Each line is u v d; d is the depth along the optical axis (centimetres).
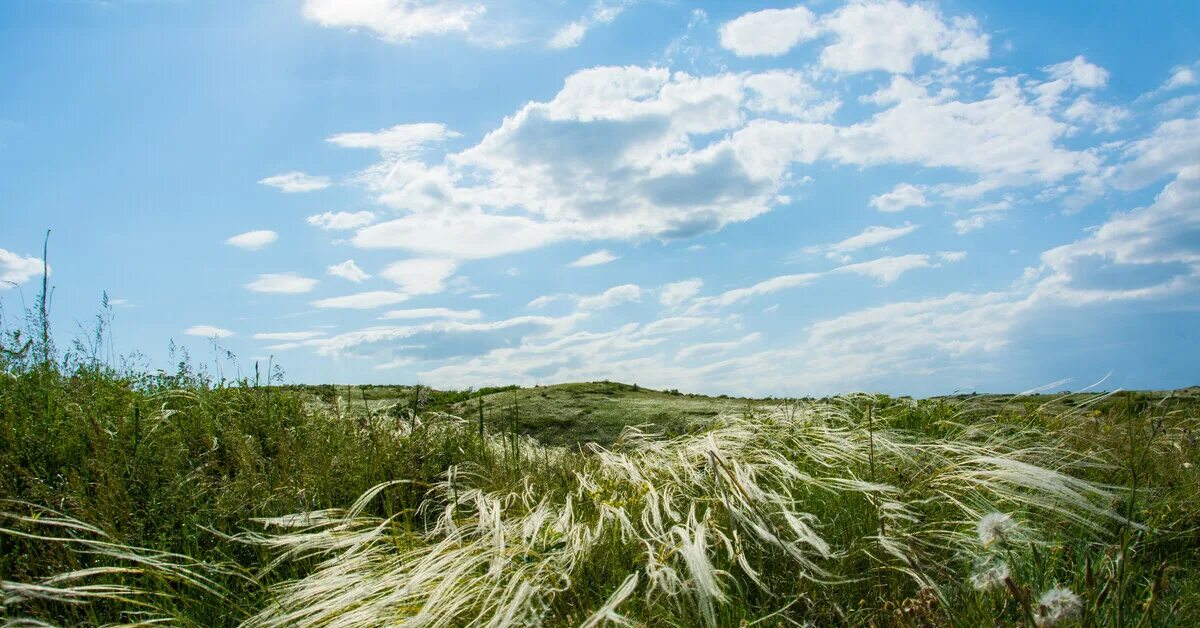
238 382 673
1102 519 365
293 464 485
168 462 431
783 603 302
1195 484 414
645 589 307
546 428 877
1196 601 268
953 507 393
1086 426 550
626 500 392
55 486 399
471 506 480
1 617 268
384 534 408
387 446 541
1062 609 190
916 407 635
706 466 428
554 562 308
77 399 532
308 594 318
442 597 286
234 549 396
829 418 573
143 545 357
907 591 303
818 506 391
